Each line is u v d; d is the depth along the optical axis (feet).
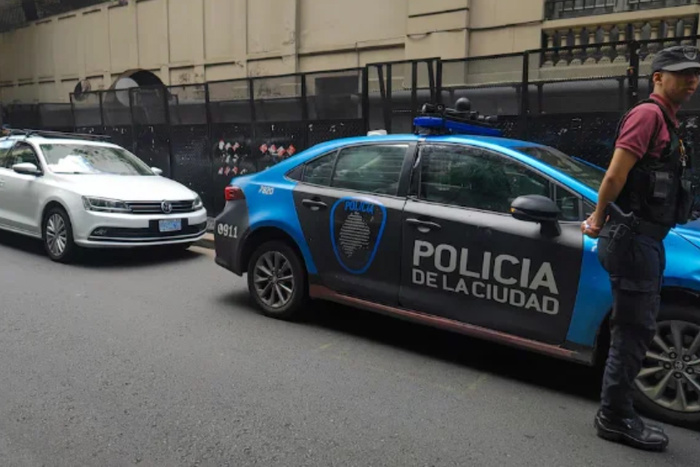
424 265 13.85
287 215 16.60
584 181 12.66
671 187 9.62
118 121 37.60
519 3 31.73
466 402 12.19
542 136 22.48
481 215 13.16
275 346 15.16
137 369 13.51
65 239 24.27
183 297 19.75
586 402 12.31
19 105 47.06
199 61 49.47
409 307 14.37
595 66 24.32
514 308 12.63
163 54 52.54
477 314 13.20
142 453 10.02
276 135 29.63
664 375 11.22
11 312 17.63
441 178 14.06
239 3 45.75
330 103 27.78
